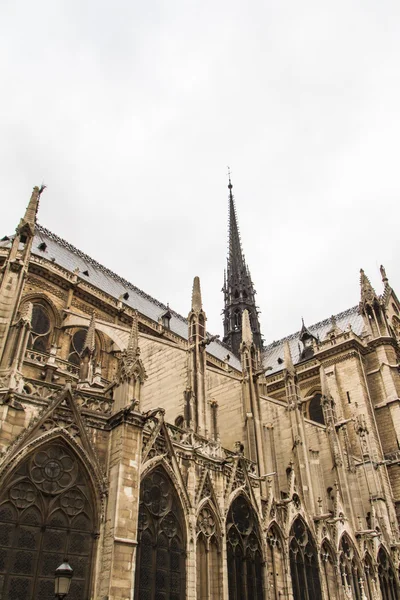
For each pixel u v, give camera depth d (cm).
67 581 1327
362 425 4866
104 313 4997
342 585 3191
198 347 3253
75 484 2011
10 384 1978
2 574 1697
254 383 3422
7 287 2238
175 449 2498
